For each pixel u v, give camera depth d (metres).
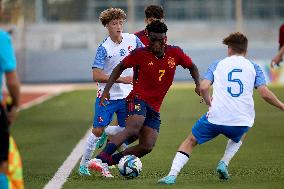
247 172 24.12
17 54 91.25
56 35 100.50
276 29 100.06
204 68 92.31
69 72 92.19
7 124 15.59
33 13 100.12
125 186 21.25
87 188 21.25
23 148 32.50
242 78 21.11
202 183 21.70
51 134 38.38
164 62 21.98
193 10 102.69
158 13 25.95
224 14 102.25
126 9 100.12
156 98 22.30
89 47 100.69
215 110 21.00
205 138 21.33
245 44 21.55
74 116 49.06
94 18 101.56
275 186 21.11
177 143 33.00
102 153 22.38
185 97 63.91
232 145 22.00
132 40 24.72
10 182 16.56
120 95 24.48
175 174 21.47
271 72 83.69
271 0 100.25
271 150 30.03
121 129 24.72
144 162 26.92
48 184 22.33
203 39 101.12
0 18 16.58
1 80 15.59
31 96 71.06
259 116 45.88
